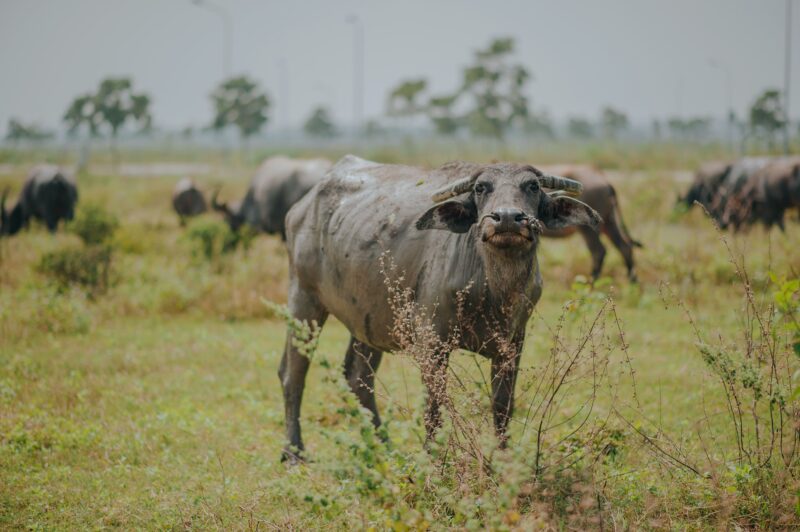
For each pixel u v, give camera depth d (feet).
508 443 20.80
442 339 22.80
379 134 405.39
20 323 44.16
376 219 24.97
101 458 26.55
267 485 23.47
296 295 28.22
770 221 78.95
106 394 33.17
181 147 520.83
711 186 88.12
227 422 29.96
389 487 16.74
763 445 22.22
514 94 246.06
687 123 401.08
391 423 19.99
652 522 19.29
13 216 87.61
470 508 17.49
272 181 75.15
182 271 57.21
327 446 27.02
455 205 22.00
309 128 378.94
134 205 121.80
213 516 21.48
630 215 79.20
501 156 222.89
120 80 244.22
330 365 17.60
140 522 21.84
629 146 317.83
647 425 26.86
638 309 46.88
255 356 39.34
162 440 28.22
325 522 20.79
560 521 19.25
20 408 30.99
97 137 261.24
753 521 19.70
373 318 25.07
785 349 21.03
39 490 23.63
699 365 32.73
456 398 20.36
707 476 21.08
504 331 21.99
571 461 21.94
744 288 22.18
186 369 37.37
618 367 34.45
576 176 54.80
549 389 21.74
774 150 202.80
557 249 62.95
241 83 266.77
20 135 351.25
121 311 48.67
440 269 22.70
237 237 63.62
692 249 55.67
